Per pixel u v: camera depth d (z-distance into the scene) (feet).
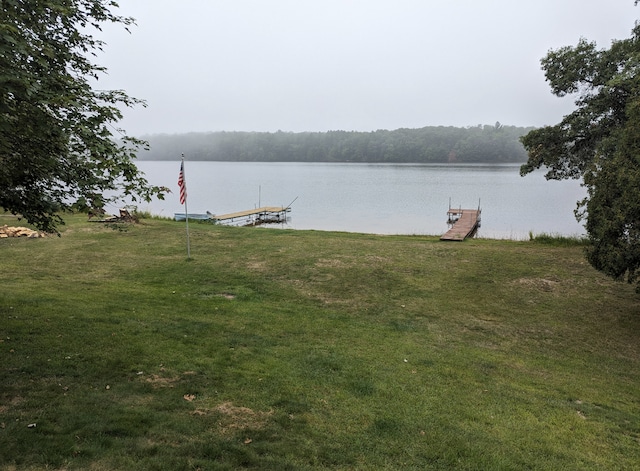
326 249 52.13
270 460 13.35
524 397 20.67
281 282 39.65
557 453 15.96
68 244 50.62
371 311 33.30
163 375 18.76
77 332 22.45
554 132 54.65
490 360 25.23
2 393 15.57
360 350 24.94
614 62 47.62
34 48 15.21
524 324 31.89
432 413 18.12
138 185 18.78
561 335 30.17
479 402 19.66
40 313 24.75
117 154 17.83
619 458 16.08
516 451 15.81
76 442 12.98
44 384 16.62
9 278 34.83
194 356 21.36
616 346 28.66
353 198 152.66
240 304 32.78
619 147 32.73
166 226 65.10
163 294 33.58
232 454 13.41
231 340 24.35
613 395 21.99
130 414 15.07
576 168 56.49
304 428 15.74
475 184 203.41
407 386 20.62
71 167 17.83
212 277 40.24
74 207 18.02
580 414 19.56
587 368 25.39
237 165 427.33
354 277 41.70
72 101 15.03
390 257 48.91
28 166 17.24
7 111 13.66
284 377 20.12
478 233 86.63
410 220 107.24
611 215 29.12
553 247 55.11
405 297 36.91
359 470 13.60
